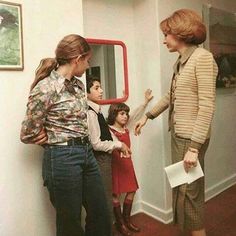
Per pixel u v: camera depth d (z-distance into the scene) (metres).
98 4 2.05
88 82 1.92
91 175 1.49
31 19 1.53
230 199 2.60
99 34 2.07
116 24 2.15
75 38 1.34
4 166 1.49
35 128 1.29
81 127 1.39
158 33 2.07
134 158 2.35
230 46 2.76
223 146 2.82
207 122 1.36
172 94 1.54
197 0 2.36
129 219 2.13
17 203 1.55
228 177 2.92
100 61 2.06
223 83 2.69
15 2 1.46
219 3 2.60
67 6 1.65
